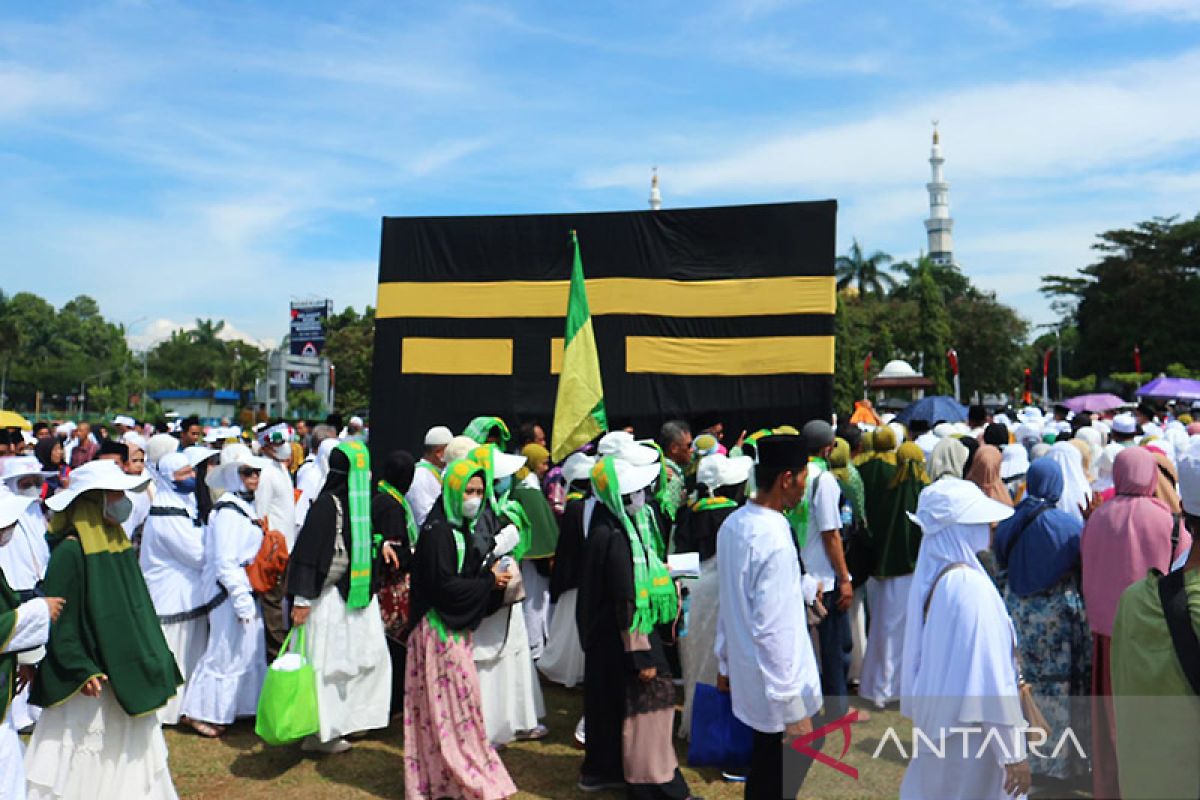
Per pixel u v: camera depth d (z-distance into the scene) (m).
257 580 6.68
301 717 5.39
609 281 10.84
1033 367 65.75
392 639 6.74
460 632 5.21
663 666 5.10
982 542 3.49
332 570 5.75
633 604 4.97
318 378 63.09
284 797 5.30
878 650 6.29
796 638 3.88
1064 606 5.09
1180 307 60.44
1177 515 5.11
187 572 6.56
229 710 6.29
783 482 4.03
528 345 11.05
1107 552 4.49
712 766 5.37
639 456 5.45
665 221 10.81
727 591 4.03
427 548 5.20
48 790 4.44
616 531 5.11
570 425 9.36
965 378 61.50
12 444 9.21
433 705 5.10
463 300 11.25
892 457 6.58
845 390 53.47
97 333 124.44
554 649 7.20
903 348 63.66
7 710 4.18
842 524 6.26
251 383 105.12
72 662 4.41
